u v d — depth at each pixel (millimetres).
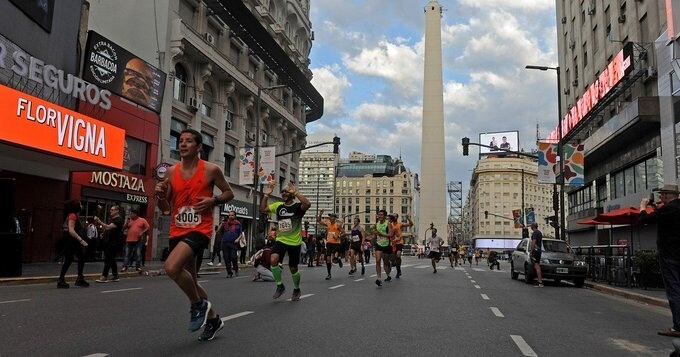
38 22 18656
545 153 27453
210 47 32375
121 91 24297
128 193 24938
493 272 26859
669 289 7312
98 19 26094
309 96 54031
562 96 44719
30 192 19812
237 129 38531
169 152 28516
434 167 89625
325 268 24375
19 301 9086
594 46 35594
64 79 19781
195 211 5293
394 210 149750
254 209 30609
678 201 7230
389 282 15680
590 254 20609
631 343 6969
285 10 49062
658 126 23891
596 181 35375
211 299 10141
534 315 9445
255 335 6363
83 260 12422
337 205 152875
